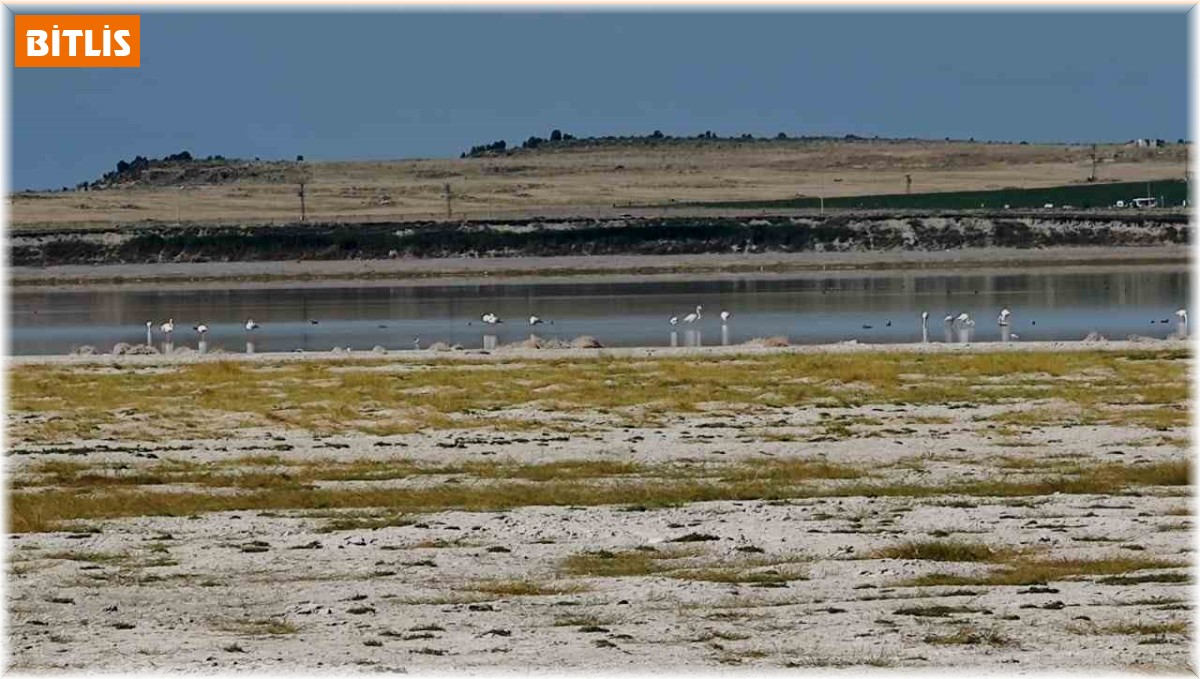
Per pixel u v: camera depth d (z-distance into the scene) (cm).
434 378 14388
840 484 8600
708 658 5028
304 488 8756
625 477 9025
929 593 5941
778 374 14288
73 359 17575
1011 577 6178
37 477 9275
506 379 14300
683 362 15700
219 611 5878
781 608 5756
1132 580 6034
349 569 6606
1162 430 10531
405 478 9088
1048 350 16625
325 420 11775
